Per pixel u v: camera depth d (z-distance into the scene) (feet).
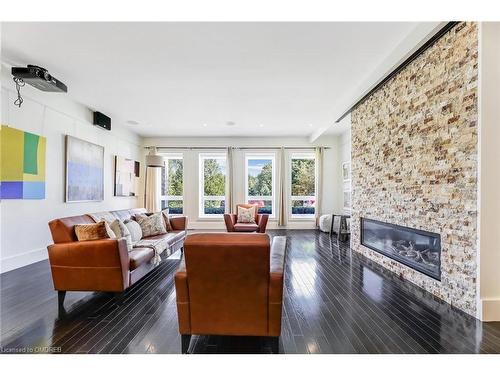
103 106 16.53
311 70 11.60
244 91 14.01
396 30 8.82
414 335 6.64
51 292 9.50
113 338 6.56
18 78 10.86
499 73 7.19
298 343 6.35
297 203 25.82
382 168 12.40
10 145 11.37
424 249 9.78
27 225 12.37
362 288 9.94
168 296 9.27
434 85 8.92
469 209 7.61
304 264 13.11
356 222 15.40
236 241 5.56
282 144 25.50
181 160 25.98
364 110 14.20
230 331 5.92
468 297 7.69
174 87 13.44
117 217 12.98
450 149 8.28
